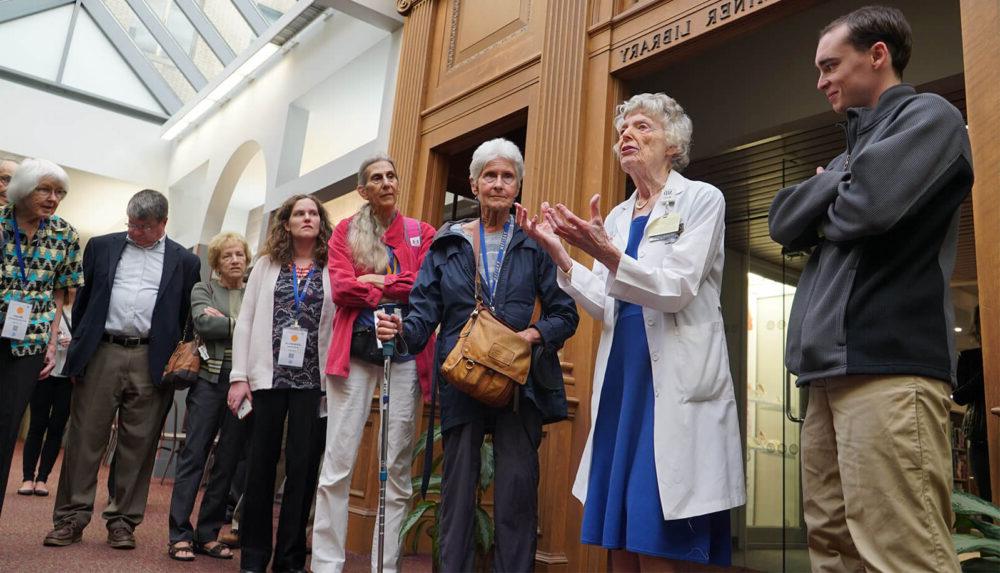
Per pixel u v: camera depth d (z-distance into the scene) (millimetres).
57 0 11000
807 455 1606
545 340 2102
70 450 3295
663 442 1834
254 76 8664
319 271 3086
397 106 5492
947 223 1439
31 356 2992
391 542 2645
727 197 6340
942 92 4039
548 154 4012
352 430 2713
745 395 6855
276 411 2930
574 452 3502
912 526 1309
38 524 3701
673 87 5344
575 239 1854
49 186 3025
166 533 3836
